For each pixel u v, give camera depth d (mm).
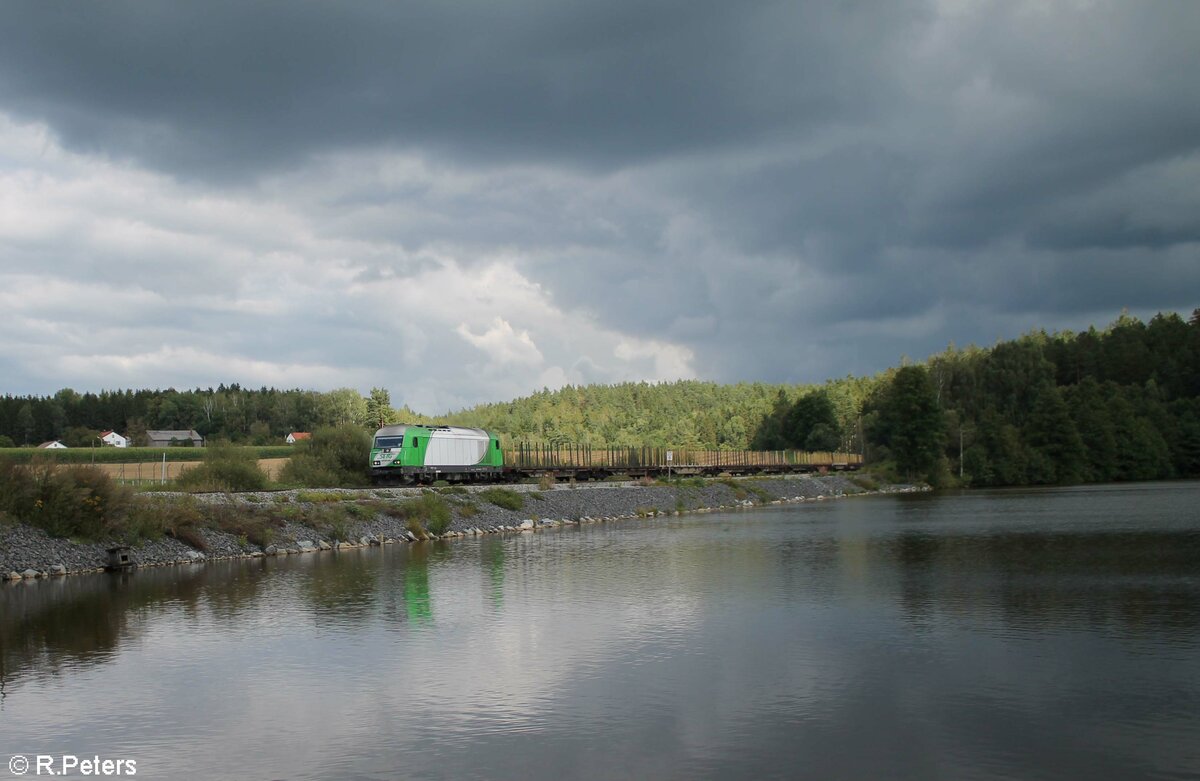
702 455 115812
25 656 23875
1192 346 164875
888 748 16391
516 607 30344
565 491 75812
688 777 15133
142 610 30031
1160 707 18594
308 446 70938
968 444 135500
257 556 44562
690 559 43094
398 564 41656
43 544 38719
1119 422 132750
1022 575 36188
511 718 18375
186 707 19328
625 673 21625
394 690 20438
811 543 50062
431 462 70438
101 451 106312
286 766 15938
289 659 23344
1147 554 42094
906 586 33875
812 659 22734
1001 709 18562
